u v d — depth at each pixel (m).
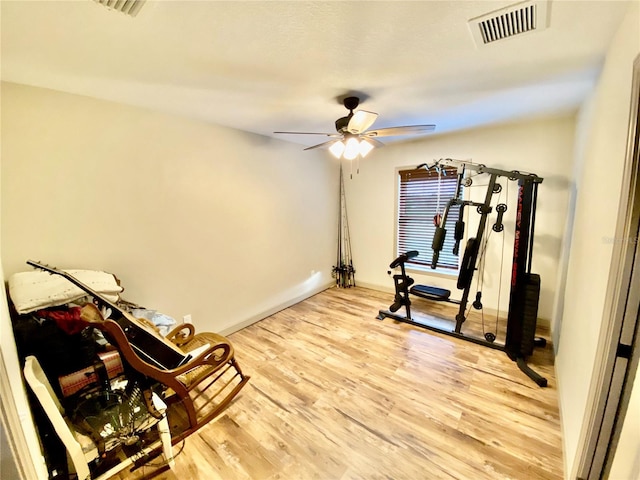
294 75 1.68
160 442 1.58
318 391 2.09
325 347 2.71
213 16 1.11
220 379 2.25
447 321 3.21
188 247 2.60
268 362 2.47
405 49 1.40
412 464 1.51
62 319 1.57
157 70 1.58
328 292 4.33
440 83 1.82
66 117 1.85
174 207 2.47
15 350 1.29
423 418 1.81
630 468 0.86
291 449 1.62
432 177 3.62
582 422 1.25
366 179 4.23
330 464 1.52
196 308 2.71
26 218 1.73
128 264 2.21
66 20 1.10
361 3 1.05
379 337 2.89
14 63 1.43
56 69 1.52
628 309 1.02
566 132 2.67
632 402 0.89
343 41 1.32
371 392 2.07
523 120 2.77
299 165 3.74
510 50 1.42
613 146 1.22
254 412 1.90
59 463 1.43
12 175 1.67
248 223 3.14
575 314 1.72
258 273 3.30
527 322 2.36
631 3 1.05
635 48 1.00
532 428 1.71
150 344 1.73
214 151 2.74
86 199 1.96
